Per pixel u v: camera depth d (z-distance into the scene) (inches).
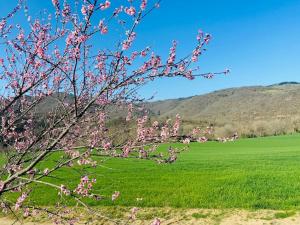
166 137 249.4
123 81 220.8
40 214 650.2
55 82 264.2
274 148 2319.1
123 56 222.1
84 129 282.7
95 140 266.1
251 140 3257.9
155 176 1062.4
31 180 227.1
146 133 253.9
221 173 1080.2
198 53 221.0
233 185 873.5
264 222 609.3
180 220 638.5
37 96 271.9
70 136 277.4
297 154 1722.4
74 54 220.5
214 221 626.5
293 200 711.1
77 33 219.0
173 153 267.9
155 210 697.6
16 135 306.2
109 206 723.4
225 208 693.9
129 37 222.5
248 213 658.2
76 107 219.9
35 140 243.6
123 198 772.6
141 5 217.2
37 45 236.7
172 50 221.5
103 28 220.2
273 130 3973.9
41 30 263.9
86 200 743.7
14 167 248.2
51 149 227.1
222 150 2347.4
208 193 799.1
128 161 1521.9
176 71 221.5
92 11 211.6
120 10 220.4
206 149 2486.5
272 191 800.9
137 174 1114.7
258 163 1350.9
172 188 864.9
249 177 969.5
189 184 907.4
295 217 623.8
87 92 256.4
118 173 1139.3
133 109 298.5
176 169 1227.2
